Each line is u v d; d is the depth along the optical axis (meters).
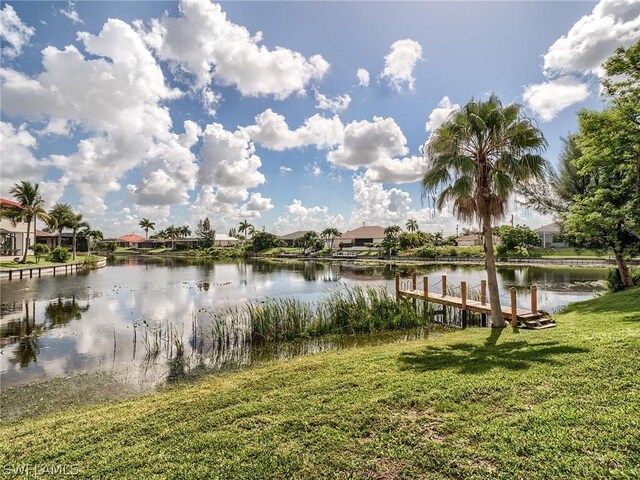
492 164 9.44
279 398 4.89
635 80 10.27
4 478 3.38
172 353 9.65
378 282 27.89
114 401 6.36
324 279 30.58
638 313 9.29
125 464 3.45
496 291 10.23
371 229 84.00
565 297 18.81
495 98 9.16
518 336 8.31
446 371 5.54
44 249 44.62
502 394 4.38
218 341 10.66
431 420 3.87
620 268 15.88
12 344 10.62
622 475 2.70
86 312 15.89
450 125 9.44
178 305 17.80
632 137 10.17
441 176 9.53
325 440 3.60
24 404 6.41
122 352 9.77
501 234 49.91
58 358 9.26
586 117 11.21
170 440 3.88
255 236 78.06
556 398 4.10
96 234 80.62
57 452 3.84
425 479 2.90
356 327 11.69
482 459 3.09
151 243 101.81
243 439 3.74
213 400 5.08
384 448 3.38
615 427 3.34
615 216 13.23
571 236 16.89
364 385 5.18
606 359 5.22
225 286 26.06
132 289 24.03
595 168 12.45
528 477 2.80
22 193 36.16
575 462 2.91
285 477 3.07
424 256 52.44
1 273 29.09
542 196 17.19
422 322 12.52
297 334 11.08
